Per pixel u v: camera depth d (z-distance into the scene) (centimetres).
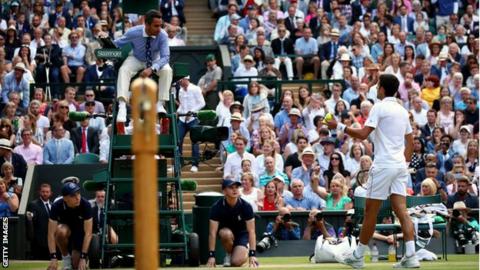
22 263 4241
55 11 7325
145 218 1522
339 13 7281
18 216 4684
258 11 7294
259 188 5069
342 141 5506
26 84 6156
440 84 6656
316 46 6894
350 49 6819
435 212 4031
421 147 5331
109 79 6003
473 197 4769
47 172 5184
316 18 7244
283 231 4509
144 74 3672
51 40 6625
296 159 5269
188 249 3641
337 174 4750
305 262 3950
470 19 7688
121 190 3778
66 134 5431
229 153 5431
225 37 7194
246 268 3428
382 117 3062
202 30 7900
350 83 6197
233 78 6234
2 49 6419
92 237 3534
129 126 3991
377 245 4197
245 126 5622
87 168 5184
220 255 3812
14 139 5547
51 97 6372
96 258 3531
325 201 4756
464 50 7100
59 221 3453
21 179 5150
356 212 4109
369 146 5447
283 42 6900
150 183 1522
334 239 3866
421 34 7069
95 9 7281
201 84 6425
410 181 5094
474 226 4584
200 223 3841
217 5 7950
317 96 5822
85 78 6350
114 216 3666
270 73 6456
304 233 4528
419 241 3978
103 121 5603
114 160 3806
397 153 3073
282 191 4769
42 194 4678
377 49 6894
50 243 3441
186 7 8038
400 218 3133
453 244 4578
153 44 3738
